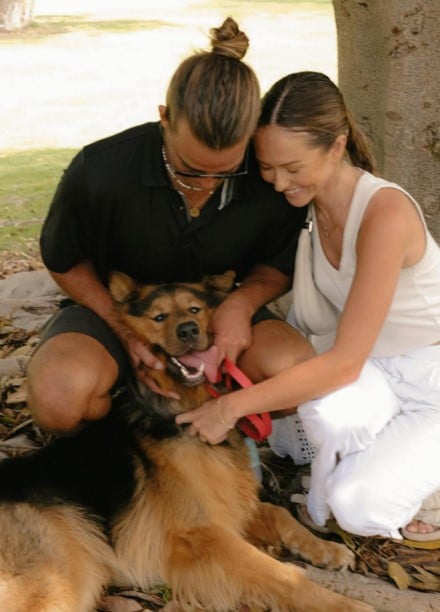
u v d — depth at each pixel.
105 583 2.50
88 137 6.95
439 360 2.55
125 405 2.65
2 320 3.64
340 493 2.48
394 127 3.04
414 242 2.45
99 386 2.57
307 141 2.39
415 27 2.91
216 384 2.65
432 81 2.95
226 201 2.57
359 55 3.11
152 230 2.60
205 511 2.51
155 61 10.34
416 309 2.52
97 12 14.69
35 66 10.21
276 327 2.64
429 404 2.54
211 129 2.28
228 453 2.60
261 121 2.40
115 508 2.53
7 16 12.50
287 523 2.59
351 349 2.43
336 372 2.44
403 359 2.57
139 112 7.84
